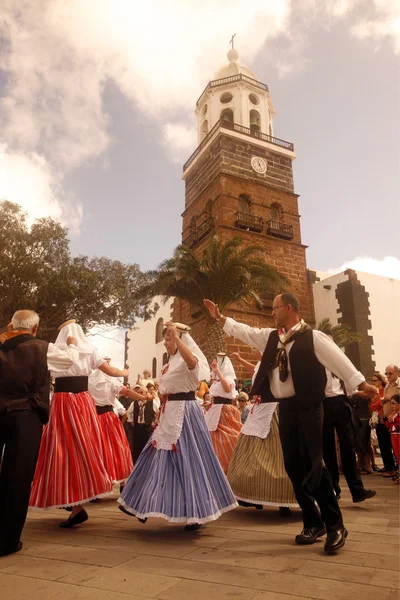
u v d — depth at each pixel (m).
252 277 17.67
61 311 20.08
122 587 2.43
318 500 3.22
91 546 3.32
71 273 19.91
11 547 3.10
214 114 27.20
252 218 23.45
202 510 3.57
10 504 3.15
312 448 3.14
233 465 4.76
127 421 10.10
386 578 2.55
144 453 3.95
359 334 22.30
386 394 7.92
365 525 3.98
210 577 2.59
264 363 3.51
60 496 3.91
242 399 9.62
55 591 2.38
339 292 24.14
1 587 2.44
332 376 5.05
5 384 3.38
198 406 4.09
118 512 4.88
